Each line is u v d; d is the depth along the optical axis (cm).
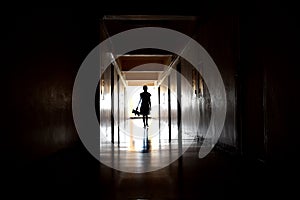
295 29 329
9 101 341
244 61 502
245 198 313
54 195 330
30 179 386
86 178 431
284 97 356
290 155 342
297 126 327
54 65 511
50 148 490
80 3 693
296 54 327
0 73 319
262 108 427
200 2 717
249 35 478
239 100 516
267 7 402
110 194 343
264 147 415
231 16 551
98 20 718
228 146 589
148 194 343
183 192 349
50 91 491
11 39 348
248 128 488
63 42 564
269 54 397
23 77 382
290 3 340
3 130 325
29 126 401
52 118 502
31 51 409
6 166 330
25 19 390
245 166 476
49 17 486
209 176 436
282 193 320
